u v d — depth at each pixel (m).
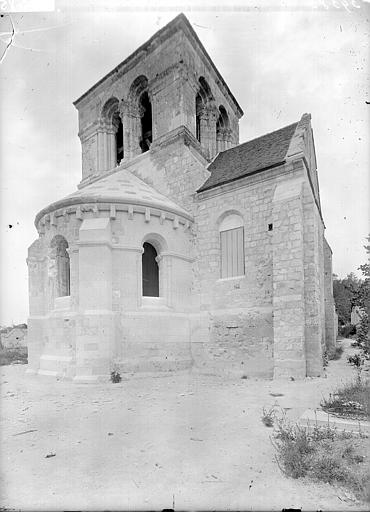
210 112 21.70
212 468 5.05
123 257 14.09
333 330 21.84
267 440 6.14
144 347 13.99
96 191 15.16
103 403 9.23
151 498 4.20
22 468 5.09
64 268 15.66
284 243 13.38
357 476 4.53
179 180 17.78
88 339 12.82
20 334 26.70
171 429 6.86
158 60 19.58
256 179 14.94
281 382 11.95
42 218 15.72
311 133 17.64
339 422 6.35
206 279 15.95
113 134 23.28
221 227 16.08
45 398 10.01
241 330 14.55
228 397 9.72
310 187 14.92
